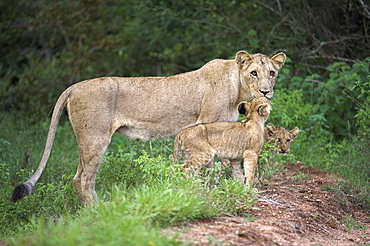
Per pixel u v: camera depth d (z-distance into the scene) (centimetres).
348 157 1402
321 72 1948
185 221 813
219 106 1169
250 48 2012
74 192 1161
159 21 2234
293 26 1969
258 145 1085
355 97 1605
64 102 1120
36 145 1609
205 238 743
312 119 1598
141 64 2433
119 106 1130
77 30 2383
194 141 1059
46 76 2123
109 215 755
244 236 775
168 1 2173
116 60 2367
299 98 1619
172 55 2338
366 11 1822
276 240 782
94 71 2270
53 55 2448
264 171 1159
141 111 1138
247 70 1177
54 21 2361
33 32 2486
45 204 1161
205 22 2081
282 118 1520
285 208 970
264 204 977
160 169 997
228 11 2170
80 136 1112
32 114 1959
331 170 1388
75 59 2261
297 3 1927
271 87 1189
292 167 1349
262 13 2069
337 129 1642
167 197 807
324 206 1045
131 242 667
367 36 1838
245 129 1079
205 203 867
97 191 1195
